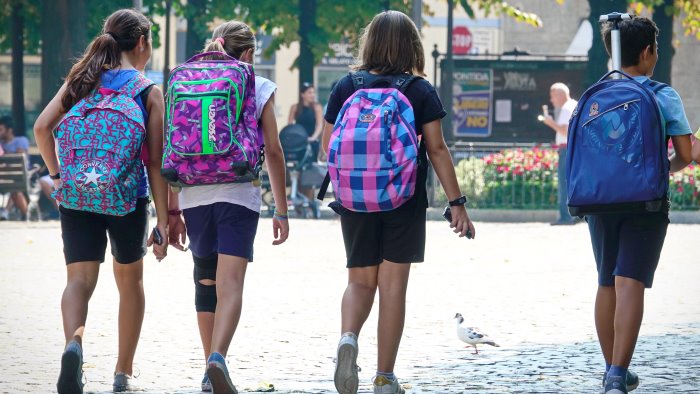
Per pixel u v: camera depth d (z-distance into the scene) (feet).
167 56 237.04
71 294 49.34
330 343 67.00
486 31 349.00
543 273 103.45
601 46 212.84
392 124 46.70
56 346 65.46
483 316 77.51
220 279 49.65
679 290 91.50
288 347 65.57
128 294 52.29
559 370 57.72
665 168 47.26
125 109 49.06
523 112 229.66
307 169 183.83
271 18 235.81
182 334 69.97
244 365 60.08
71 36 190.80
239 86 48.91
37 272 102.63
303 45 234.17
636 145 47.03
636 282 47.42
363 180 46.47
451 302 84.33
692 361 59.52
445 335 69.92
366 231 47.96
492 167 181.78
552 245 131.85
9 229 154.61
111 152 48.49
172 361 61.00
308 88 197.26
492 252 123.03
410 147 46.55
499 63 228.84
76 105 49.42
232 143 48.26
